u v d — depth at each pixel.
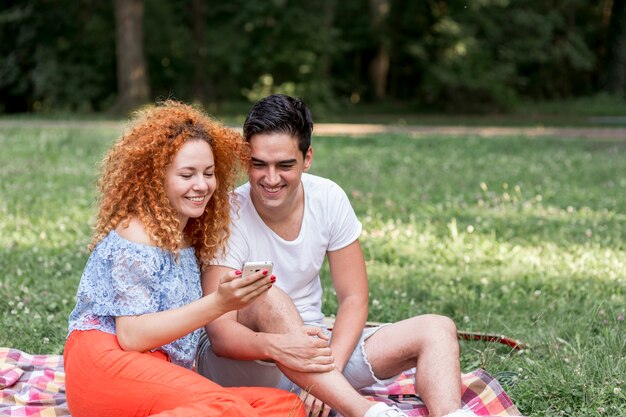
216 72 28.91
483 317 4.97
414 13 32.38
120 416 2.98
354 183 10.84
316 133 20.19
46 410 3.53
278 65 26.69
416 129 22.31
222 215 3.33
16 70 29.92
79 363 3.05
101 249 3.08
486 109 30.42
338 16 33.44
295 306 3.38
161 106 3.27
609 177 11.51
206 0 29.38
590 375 3.82
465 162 13.48
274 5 26.02
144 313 3.03
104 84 29.61
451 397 3.17
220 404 2.83
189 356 3.29
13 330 4.62
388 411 3.01
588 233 7.26
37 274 5.84
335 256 3.59
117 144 3.19
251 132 3.25
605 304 5.12
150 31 28.02
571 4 33.97
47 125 21.02
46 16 29.16
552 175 11.65
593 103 33.09
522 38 31.64
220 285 2.96
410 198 9.50
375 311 5.13
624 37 35.06
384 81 34.69
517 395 3.73
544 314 5.00
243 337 3.25
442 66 30.20
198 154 3.11
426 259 6.56
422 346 3.33
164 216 3.09
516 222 7.91
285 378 3.47
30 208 8.48
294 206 3.46
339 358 3.38
